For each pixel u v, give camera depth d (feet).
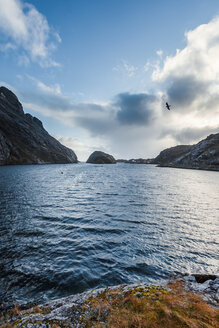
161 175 235.40
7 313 17.79
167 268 27.84
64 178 168.14
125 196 86.17
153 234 41.57
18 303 19.76
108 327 11.50
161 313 12.44
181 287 18.93
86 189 106.01
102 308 14.29
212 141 479.82
